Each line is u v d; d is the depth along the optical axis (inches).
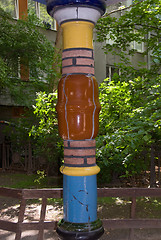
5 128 396.8
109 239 161.6
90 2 81.0
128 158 218.2
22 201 118.5
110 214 204.4
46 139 300.4
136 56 698.2
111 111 222.8
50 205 232.1
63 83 83.2
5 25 425.4
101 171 289.7
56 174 326.6
